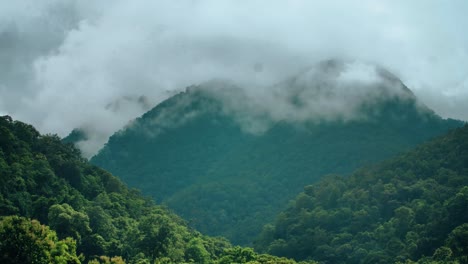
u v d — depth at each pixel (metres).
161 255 177.00
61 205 175.75
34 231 110.69
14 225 108.94
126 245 179.75
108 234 188.50
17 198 178.00
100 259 162.00
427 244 199.88
